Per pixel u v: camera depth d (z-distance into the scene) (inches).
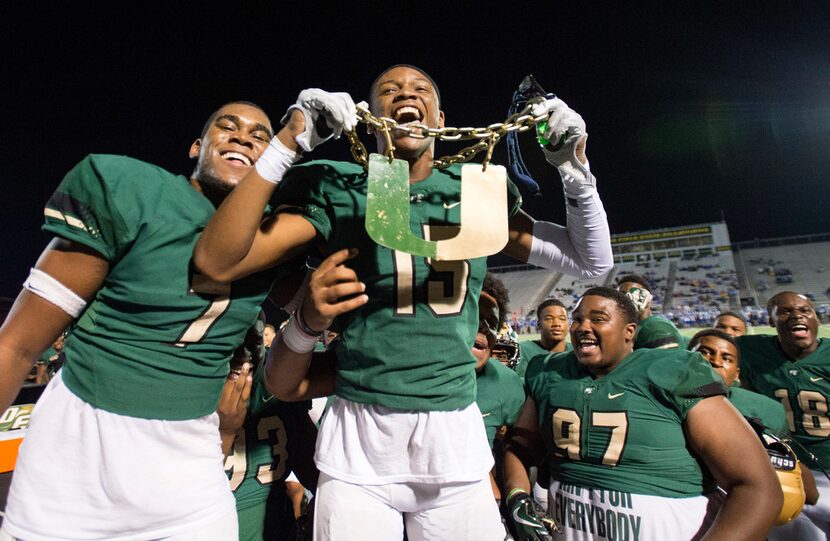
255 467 73.5
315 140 44.3
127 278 46.1
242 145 56.6
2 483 127.6
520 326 877.8
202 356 50.4
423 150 55.6
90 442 45.4
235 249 42.6
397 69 57.5
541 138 52.1
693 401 69.1
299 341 53.3
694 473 70.9
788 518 76.6
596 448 73.2
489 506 55.1
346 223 52.4
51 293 44.3
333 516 50.9
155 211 46.8
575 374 81.2
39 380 208.1
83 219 44.5
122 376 46.1
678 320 876.6
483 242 47.6
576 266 60.9
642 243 1300.4
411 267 51.8
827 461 128.6
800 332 133.7
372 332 51.2
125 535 44.8
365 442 52.2
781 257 1179.3
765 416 92.7
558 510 78.0
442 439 51.7
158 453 47.1
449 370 52.2
